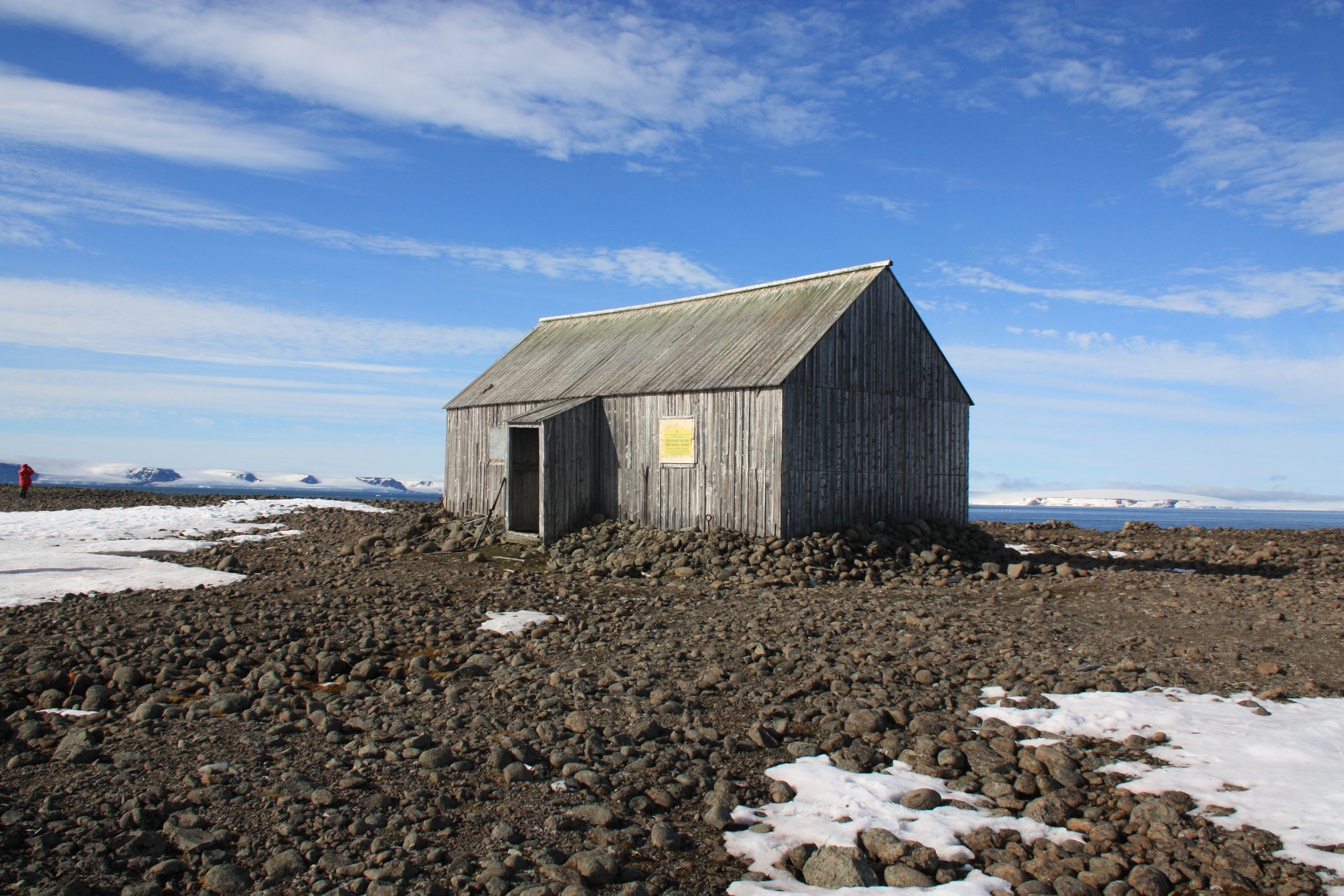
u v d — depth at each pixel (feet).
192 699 26.02
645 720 22.74
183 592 44.14
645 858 15.67
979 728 22.99
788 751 21.33
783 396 57.47
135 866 14.87
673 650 31.78
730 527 60.08
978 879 14.85
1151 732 22.41
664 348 73.15
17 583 45.47
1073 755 20.84
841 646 32.63
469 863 15.20
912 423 69.56
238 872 14.65
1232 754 20.61
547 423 65.21
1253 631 36.04
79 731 21.02
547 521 65.10
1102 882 14.76
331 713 24.02
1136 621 38.52
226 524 84.38
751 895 14.28
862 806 17.93
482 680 27.89
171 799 17.60
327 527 81.30
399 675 28.73
